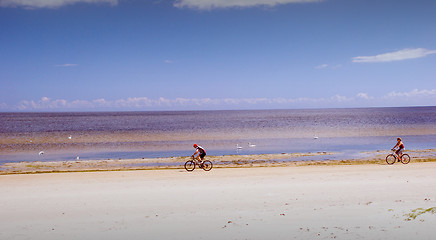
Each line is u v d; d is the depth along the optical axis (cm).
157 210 1151
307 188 1434
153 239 892
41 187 1526
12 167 2341
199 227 978
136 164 2469
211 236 905
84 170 2183
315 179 1642
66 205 1220
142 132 5994
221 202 1237
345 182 1548
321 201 1224
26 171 2170
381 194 1305
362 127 6769
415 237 854
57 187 1524
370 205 1156
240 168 2133
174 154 3184
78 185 1568
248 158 2733
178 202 1244
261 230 941
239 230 945
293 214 1078
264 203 1213
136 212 1130
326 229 934
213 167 2258
